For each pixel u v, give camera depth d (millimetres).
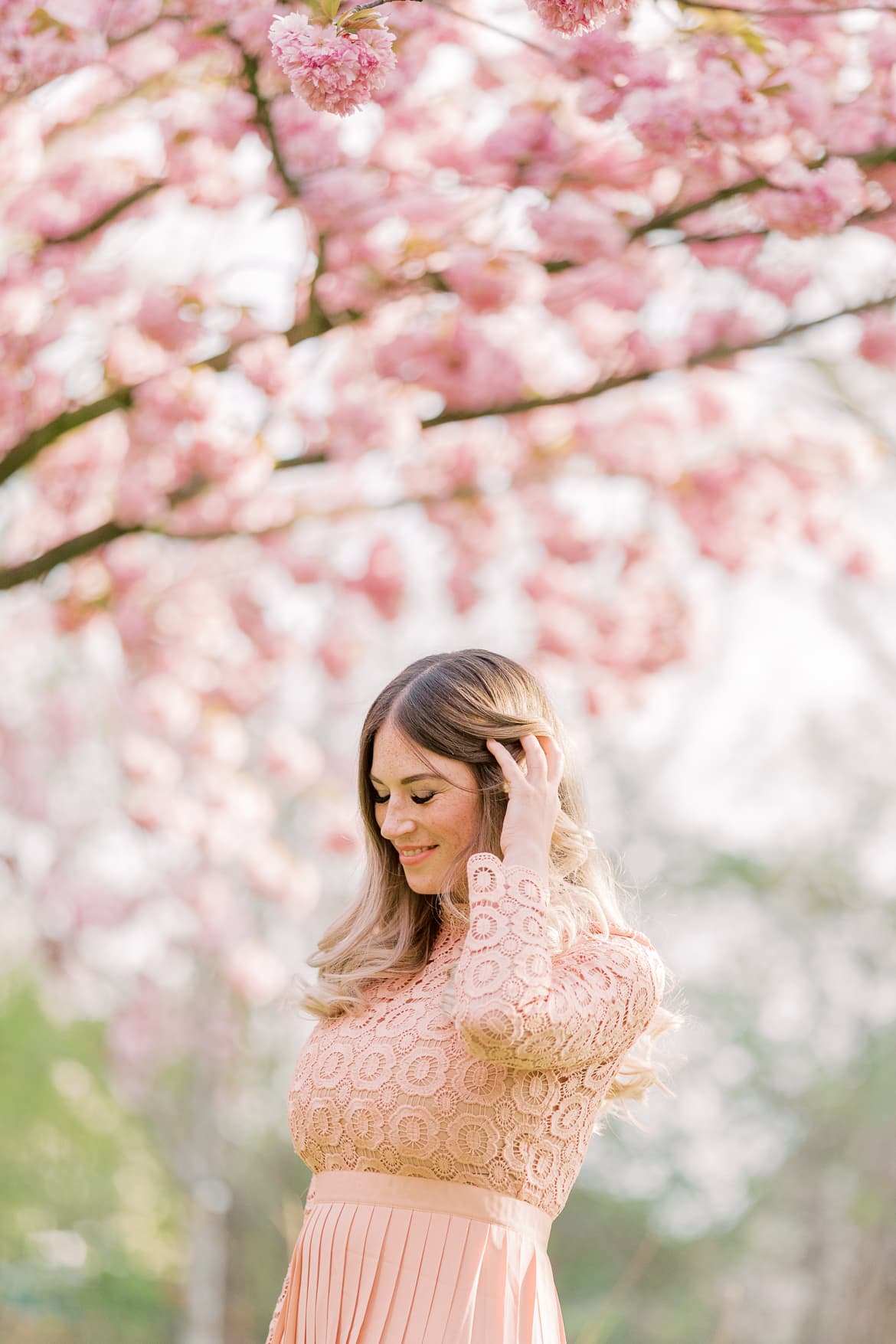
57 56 4582
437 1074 2742
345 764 7766
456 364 5367
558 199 4891
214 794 7254
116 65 5070
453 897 2969
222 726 7180
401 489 6652
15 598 6359
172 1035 9922
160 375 5211
